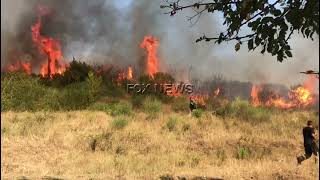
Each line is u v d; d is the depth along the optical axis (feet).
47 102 118.62
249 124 89.92
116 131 76.23
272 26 16.58
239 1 17.39
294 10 16.33
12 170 48.39
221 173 45.57
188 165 53.31
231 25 17.56
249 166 50.75
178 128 82.48
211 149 65.77
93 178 42.14
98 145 66.08
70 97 124.57
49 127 79.20
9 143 63.57
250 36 17.35
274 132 80.64
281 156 60.85
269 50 16.76
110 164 52.16
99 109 119.34
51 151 61.62
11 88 115.55
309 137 51.49
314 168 47.32
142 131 76.89
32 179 41.39
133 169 49.57
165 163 53.67
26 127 76.74
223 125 87.56
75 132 76.07
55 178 41.88
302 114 103.60
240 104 105.81
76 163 54.19
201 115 99.91
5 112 107.14
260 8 16.69
